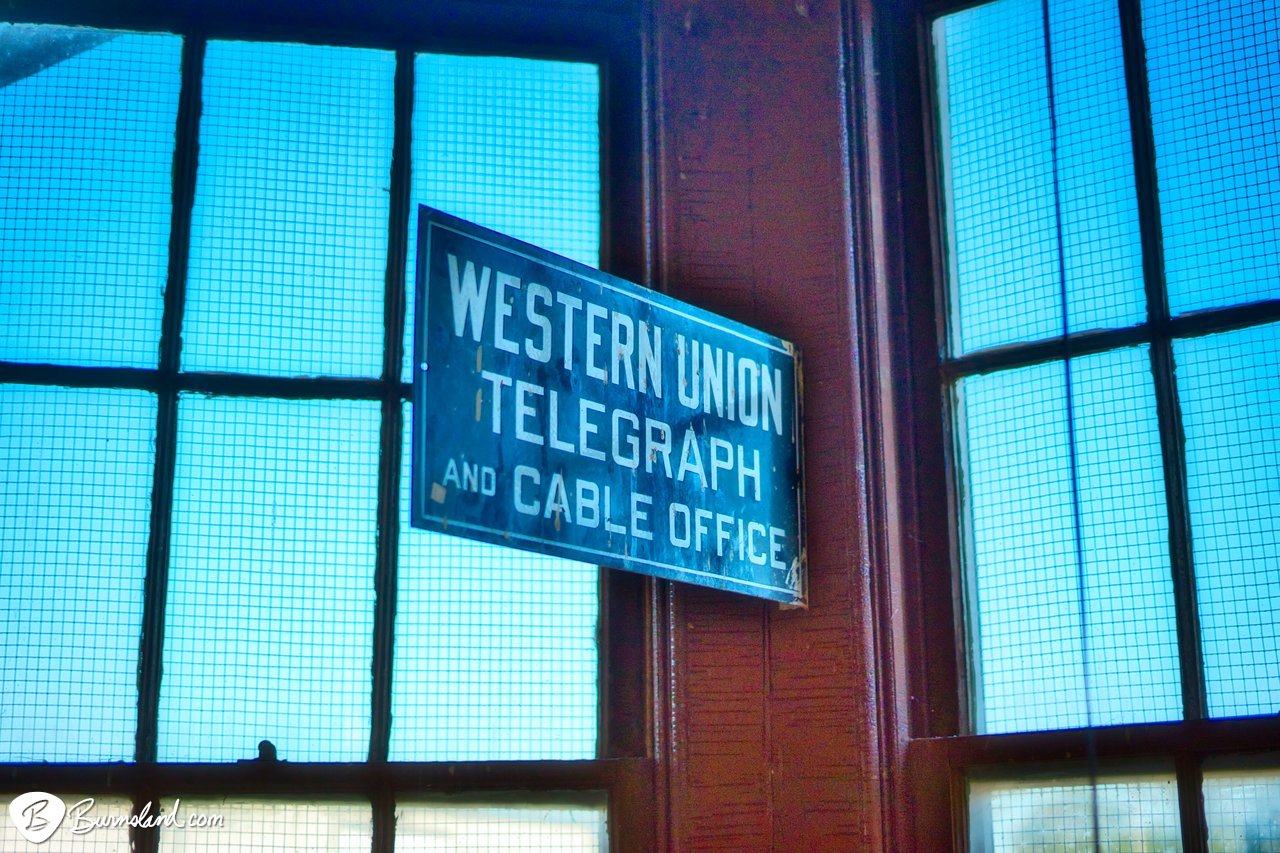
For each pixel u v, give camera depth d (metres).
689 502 2.28
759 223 2.79
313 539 2.63
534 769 2.55
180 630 2.54
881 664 2.56
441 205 2.83
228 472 2.63
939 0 2.94
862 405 2.68
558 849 2.52
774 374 2.54
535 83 2.93
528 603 2.67
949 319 2.81
